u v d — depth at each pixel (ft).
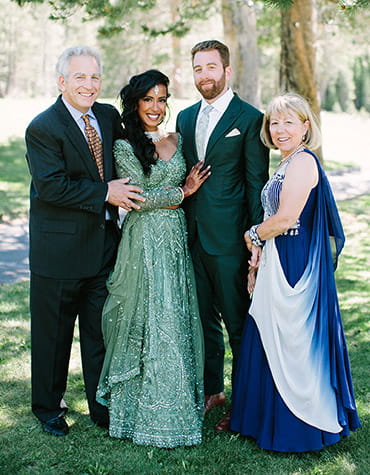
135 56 74.74
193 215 10.75
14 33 108.37
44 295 10.28
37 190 9.84
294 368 9.55
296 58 25.98
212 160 10.45
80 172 10.05
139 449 9.95
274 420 9.71
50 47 110.93
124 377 10.18
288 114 9.64
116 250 10.82
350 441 10.13
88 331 10.68
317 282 9.69
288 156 9.92
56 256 10.12
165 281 10.18
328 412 9.59
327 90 113.60
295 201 9.43
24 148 45.37
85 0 18.25
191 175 10.45
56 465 9.45
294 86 26.25
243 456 9.71
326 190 9.80
